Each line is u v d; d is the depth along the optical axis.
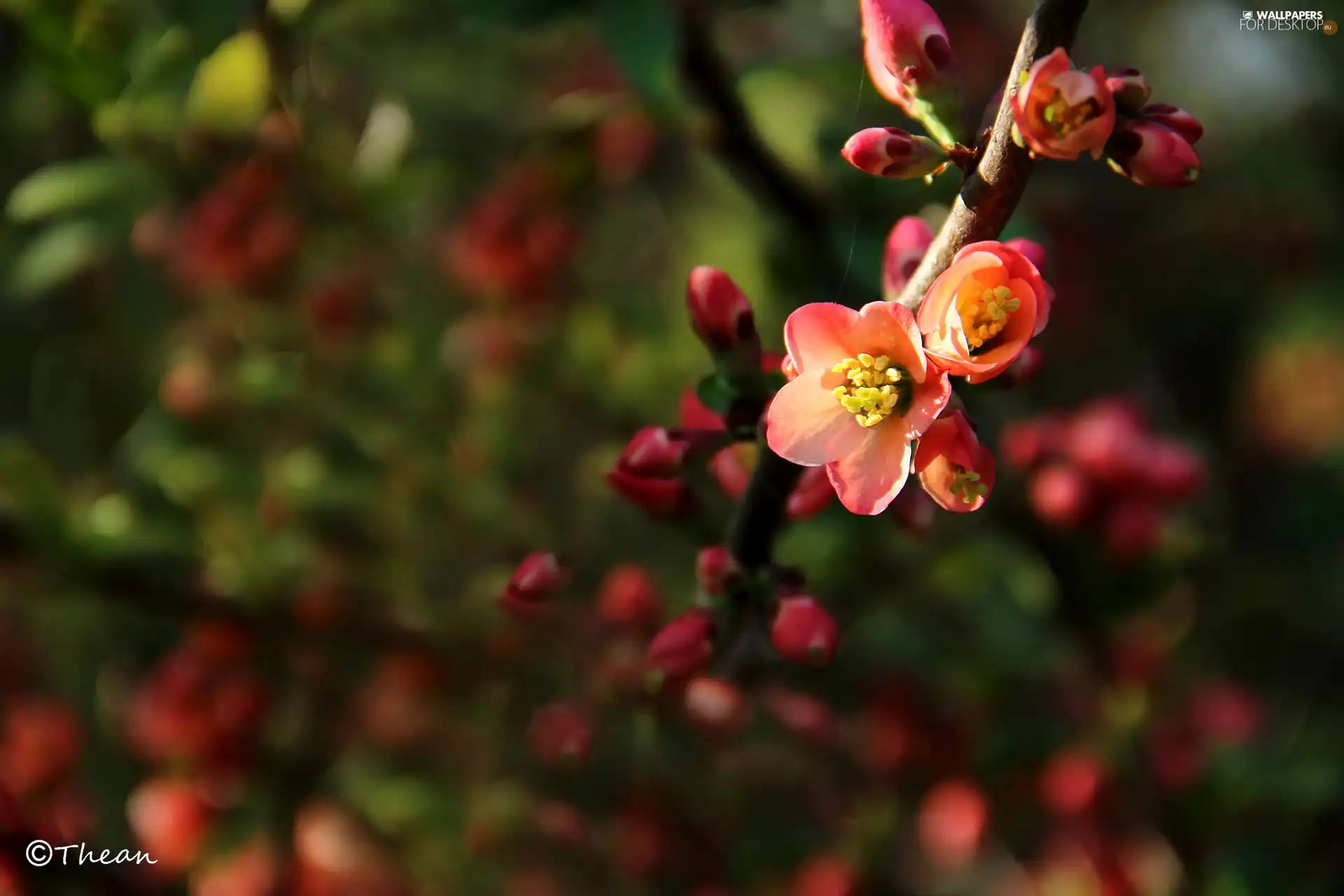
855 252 0.84
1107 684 0.86
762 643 0.75
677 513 0.75
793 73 0.96
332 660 0.91
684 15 0.84
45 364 1.10
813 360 0.68
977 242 0.67
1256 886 0.86
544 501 1.04
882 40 0.69
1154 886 0.88
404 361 1.00
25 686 0.97
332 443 0.98
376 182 0.97
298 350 0.99
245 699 0.89
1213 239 1.49
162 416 1.00
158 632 0.96
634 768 0.89
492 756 0.91
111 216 0.94
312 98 0.94
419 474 0.98
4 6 0.87
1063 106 0.65
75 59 0.87
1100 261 1.42
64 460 1.09
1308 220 1.45
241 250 0.93
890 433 0.68
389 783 0.91
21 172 1.06
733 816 0.91
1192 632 1.02
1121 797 0.88
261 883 0.88
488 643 0.89
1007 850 0.92
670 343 1.12
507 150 1.15
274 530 0.92
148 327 1.09
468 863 0.92
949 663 0.97
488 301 1.05
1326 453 1.40
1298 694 1.09
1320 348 1.46
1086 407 1.16
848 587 0.91
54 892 0.84
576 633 0.84
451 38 1.08
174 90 0.87
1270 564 1.16
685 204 1.27
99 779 0.97
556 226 1.04
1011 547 0.90
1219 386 1.49
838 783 0.92
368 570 0.94
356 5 0.96
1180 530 0.85
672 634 0.72
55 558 0.84
